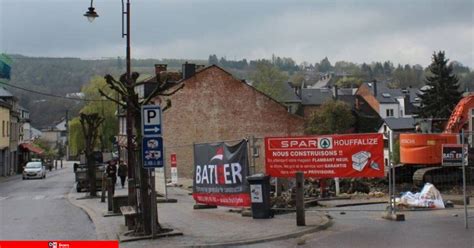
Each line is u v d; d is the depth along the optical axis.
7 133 67.62
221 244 11.30
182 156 46.19
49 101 150.75
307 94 101.06
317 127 70.44
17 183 49.19
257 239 11.56
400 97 108.38
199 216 15.95
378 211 15.66
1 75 60.97
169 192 27.53
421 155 24.89
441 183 24.53
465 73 122.75
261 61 91.19
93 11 24.59
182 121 46.41
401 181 26.72
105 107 77.88
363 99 100.31
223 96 47.72
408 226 12.81
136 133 13.06
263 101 48.97
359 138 15.68
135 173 13.44
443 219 13.86
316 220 13.89
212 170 17.06
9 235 14.07
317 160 16.47
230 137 47.59
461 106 26.75
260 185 14.75
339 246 10.67
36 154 95.94
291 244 11.15
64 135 154.12
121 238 12.38
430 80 71.25
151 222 12.54
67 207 22.83
